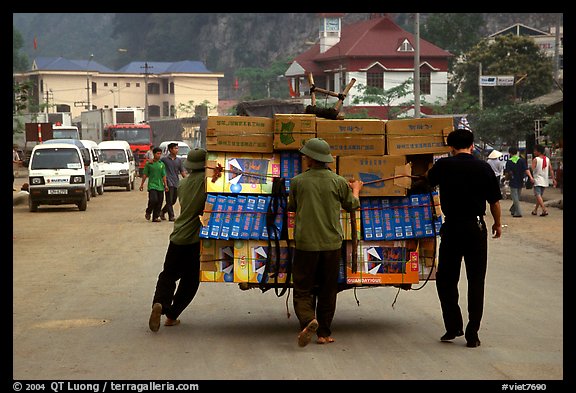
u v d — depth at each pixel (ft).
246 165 28.78
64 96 396.57
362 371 23.89
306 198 27.20
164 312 30.19
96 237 61.72
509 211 81.56
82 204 88.48
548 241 56.59
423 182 28.63
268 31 515.91
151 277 42.22
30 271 44.50
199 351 26.48
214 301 35.47
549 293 36.94
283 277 28.60
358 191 28.14
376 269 28.84
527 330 29.37
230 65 512.63
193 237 29.48
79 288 38.91
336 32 262.47
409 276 28.84
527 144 138.31
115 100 405.59
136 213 85.20
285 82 396.37
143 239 60.08
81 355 26.04
